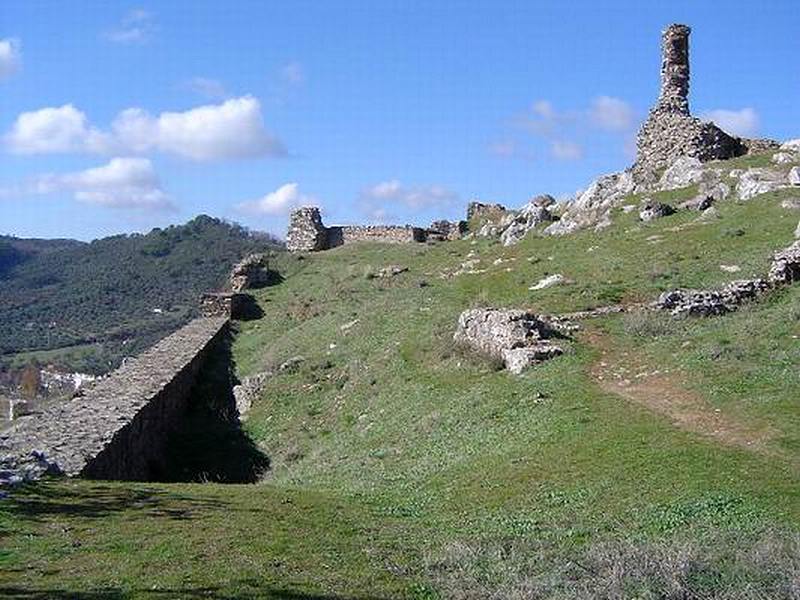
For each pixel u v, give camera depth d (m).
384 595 9.57
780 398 17.22
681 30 45.38
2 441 16.55
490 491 14.51
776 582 9.38
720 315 24.61
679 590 9.25
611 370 21.17
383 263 47.03
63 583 9.34
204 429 26.08
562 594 9.40
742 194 37.03
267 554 10.84
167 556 10.49
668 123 44.91
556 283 30.84
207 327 39.25
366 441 21.09
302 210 56.56
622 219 38.75
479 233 51.19
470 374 23.48
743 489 12.90
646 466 14.31
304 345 33.44
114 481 15.24
